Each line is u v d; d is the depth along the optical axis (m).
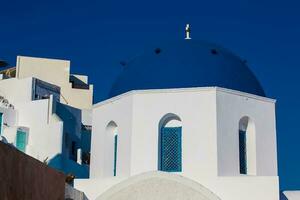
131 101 22.02
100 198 21.17
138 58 24.31
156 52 23.91
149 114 21.66
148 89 22.00
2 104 36.19
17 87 40.69
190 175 20.66
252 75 23.75
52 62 47.19
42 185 14.42
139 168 21.25
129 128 21.86
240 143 22.00
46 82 42.84
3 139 31.92
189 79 22.00
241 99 21.89
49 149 32.88
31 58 46.69
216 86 21.67
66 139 34.09
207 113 21.12
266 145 22.20
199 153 20.80
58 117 34.03
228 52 24.31
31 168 13.57
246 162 22.02
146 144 21.42
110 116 23.12
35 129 34.09
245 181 19.91
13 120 34.81
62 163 31.94
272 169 22.12
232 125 21.34
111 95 23.89
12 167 12.26
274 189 19.45
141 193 20.89
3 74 45.31
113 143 23.39
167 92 21.67
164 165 21.39
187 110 21.33
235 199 19.83
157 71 22.64
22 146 33.44
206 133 20.94
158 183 20.69
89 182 21.72
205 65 22.50
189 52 23.17
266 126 22.39
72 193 18.75
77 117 36.88
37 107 34.69
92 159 23.70
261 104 22.47
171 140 21.58
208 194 20.06
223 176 20.44
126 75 23.69
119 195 21.14
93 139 23.89
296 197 21.05
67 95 46.88
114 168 23.03
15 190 12.44
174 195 20.53
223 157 20.75
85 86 50.50
